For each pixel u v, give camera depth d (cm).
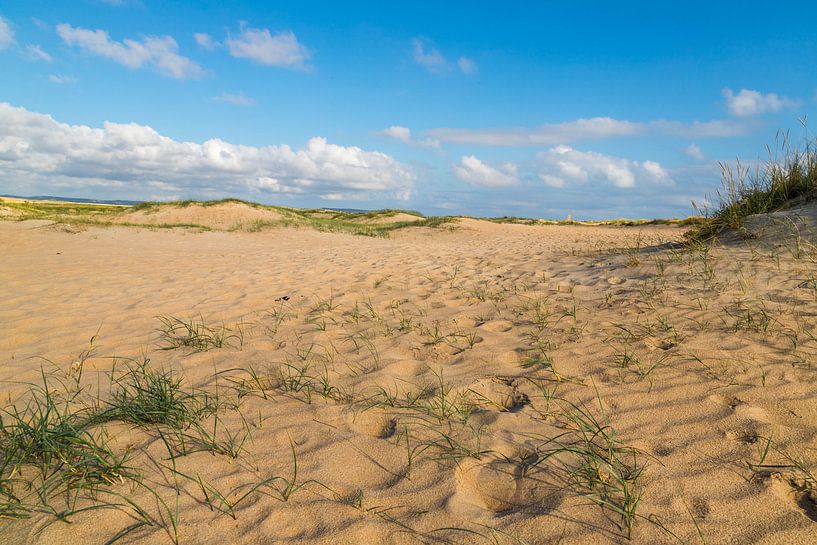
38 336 374
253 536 149
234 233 1542
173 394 244
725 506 153
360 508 162
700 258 480
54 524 153
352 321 400
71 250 953
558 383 251
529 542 144
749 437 188
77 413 231
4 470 175
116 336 372
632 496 159
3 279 623
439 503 163
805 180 587
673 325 323
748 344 275
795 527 142
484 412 225
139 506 163
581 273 534
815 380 226
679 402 219
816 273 377
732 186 620
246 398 252
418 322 383
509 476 178
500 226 2092
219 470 185
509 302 430
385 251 974
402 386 259
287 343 345
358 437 208
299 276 651
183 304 484
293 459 192
